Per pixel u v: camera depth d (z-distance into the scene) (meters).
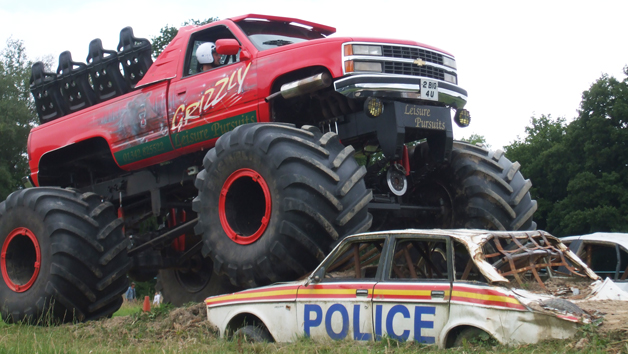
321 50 7.84
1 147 46.66
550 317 4.73
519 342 4.78
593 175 35.09
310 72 8.12
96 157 10.81
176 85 9.19
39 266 9.27
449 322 5.13
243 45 8.64
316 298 5.91
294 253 7.11
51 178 11.21
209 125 8.77
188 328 6.96
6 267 9.79
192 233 10.76
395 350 5.06
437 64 8.35
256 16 8.96
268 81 8.21
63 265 9.11
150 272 11.34
